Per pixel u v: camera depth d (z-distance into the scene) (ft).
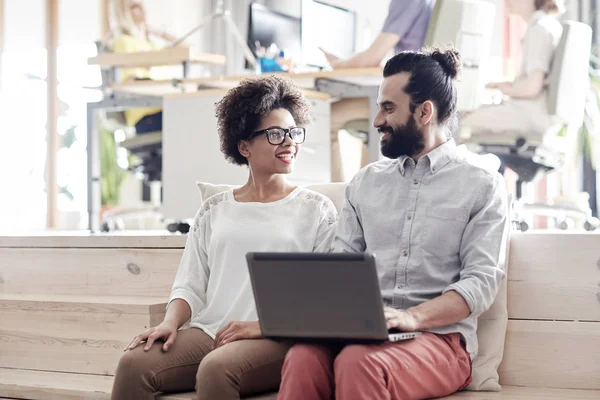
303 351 6.40
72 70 22.50
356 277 6.13
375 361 6.12
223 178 12.59
